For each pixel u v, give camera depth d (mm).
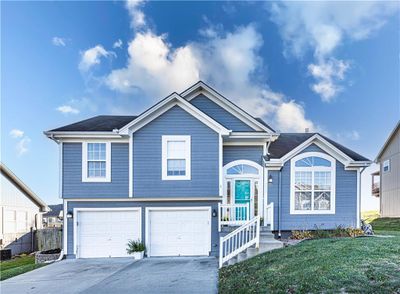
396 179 26266
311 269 7715
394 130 26125
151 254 13938
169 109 14164
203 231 14055
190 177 13922
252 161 14945
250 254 11555
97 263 12695
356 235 13570
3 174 20625
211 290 8281
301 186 14734
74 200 14039
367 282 6379
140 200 14000
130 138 13992
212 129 14133
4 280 10336
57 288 9023
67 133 13930
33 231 22672
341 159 14758
